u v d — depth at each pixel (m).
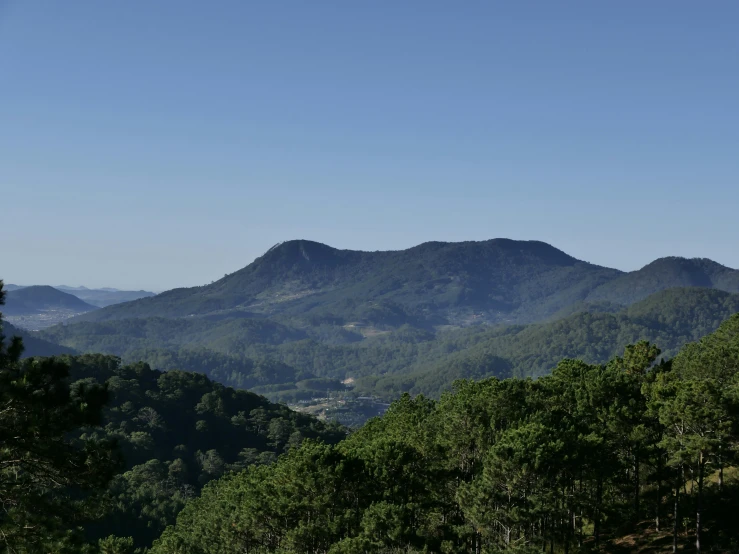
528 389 66.25
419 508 50.53
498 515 44.47
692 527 52.38
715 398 41.88
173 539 65.19
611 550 52.44
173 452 135.88
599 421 57.16
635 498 57.53
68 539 18.28
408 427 67.88
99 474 19.30
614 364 75.31
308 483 48.78
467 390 67.62
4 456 18.58
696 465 45.25
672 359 79.25
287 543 48.75
